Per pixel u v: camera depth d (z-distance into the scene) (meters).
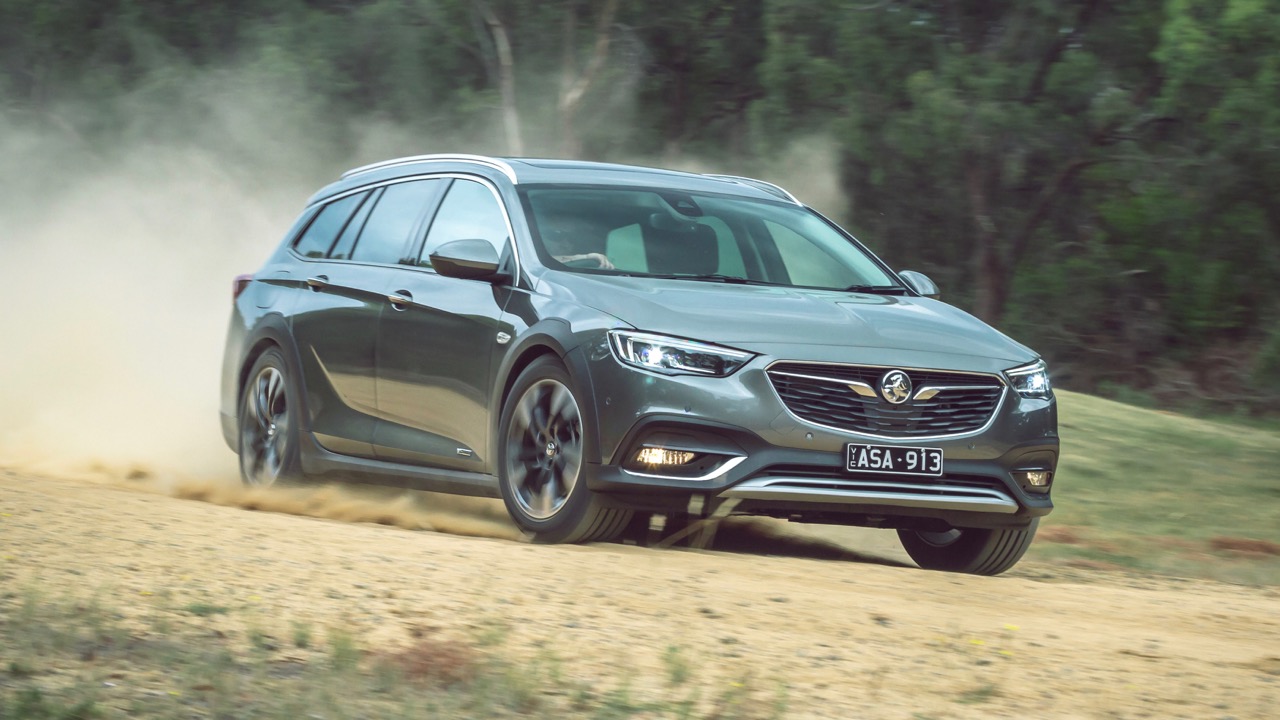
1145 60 55.16
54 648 6.50
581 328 10.92
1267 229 54.59
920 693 6.89
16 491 11.16
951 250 60.69
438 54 67.81
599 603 8.34
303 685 6.18
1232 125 50.66
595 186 12.94
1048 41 55.34
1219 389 57.41
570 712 6.13
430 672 6.53
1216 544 16.22
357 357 13.35
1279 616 9.76
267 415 14.77
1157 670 7.61
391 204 14.10
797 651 7.53
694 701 6.35
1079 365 60.91
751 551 12.70
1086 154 55.94
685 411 10.42
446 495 14.61
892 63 54.69
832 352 10.72
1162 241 58.03
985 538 12.01
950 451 10.89
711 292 11.42
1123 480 20.05
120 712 5.63
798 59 55.97
